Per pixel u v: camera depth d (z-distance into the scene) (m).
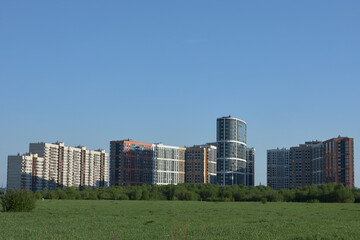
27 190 78.38
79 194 198.75
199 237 38.88
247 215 76.75
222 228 49.97
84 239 39.12
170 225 53.28
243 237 41.03
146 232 45.31
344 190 180.25
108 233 43.94
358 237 41.78
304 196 189.12
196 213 81.56
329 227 52.03
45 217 65.25
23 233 43.50
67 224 54.22
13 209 75.62
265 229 48.91
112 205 115.12
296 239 40.03
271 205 127.75
